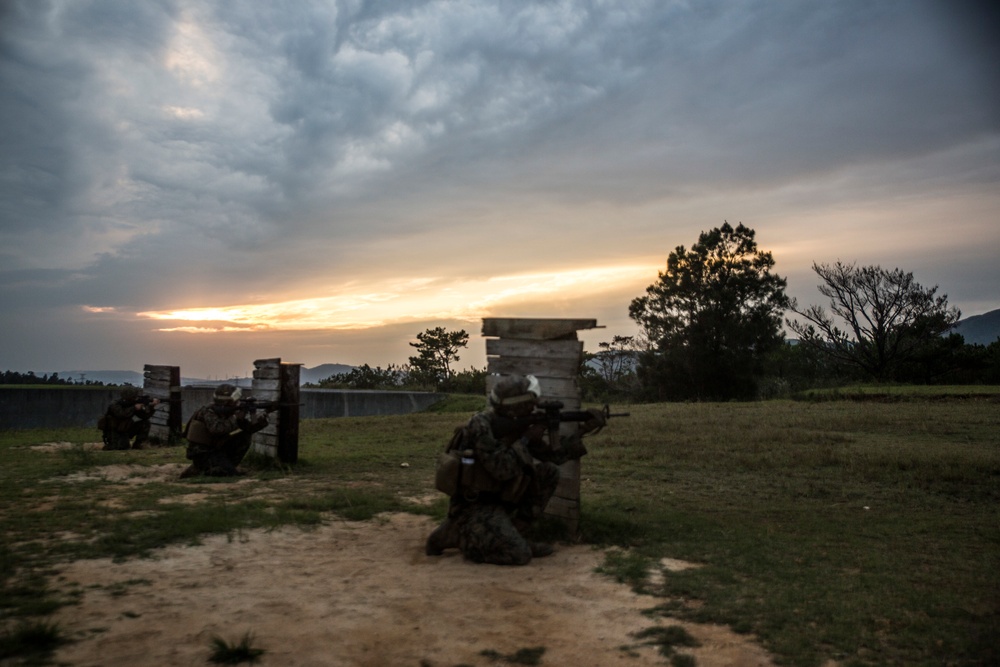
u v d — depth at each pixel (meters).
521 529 5.54
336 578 4.68
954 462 9.59
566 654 3.44
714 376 37.91
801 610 4.05
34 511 6.79
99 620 3.76
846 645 3.54
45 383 31.66
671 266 39.53
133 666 3.19
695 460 10.55
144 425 14.18
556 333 6.31
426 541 5.53
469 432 5.32
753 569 4.95
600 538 5.92
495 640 3.61
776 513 7.00
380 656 3.39
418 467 10.56
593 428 5.82
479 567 5.03
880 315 44.75
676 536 5.98
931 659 3.38
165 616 3.85
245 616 3.88
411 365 48.69
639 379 41.81
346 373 48.88
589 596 4.37
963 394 22.58
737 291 38.50
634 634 3.71
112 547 5.32
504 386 5.49
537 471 5.56
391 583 4.58
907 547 5.62
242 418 9.80
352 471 10.09
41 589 4.29
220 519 6.24
